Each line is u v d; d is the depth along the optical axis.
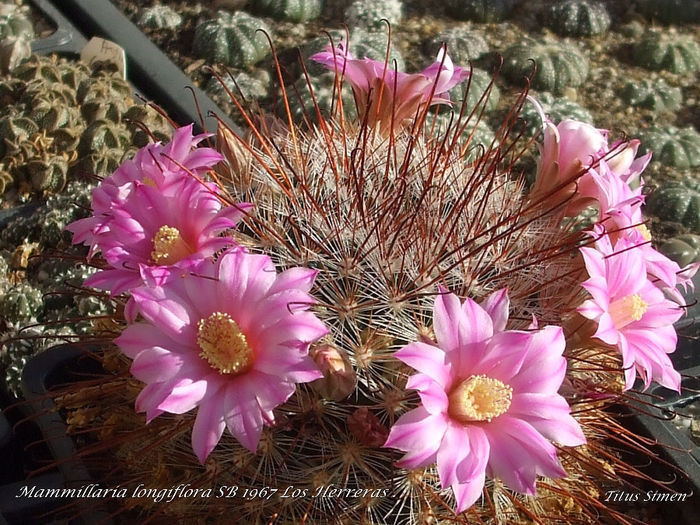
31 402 0.27
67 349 0.29
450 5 0.56
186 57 0.51
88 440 0.28
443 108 0.48
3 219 0.37
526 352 0.21
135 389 0.26
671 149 0.48
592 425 0.26
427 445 0.20
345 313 0.23
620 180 0.24
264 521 0.24
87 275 0.34
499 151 0.25
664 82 0.53
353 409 0.22
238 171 0.26
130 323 0.22
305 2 0.54
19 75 0.42
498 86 0.51
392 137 0.25
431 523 0.23
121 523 0.26
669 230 0.45
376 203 0.25
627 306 0.22
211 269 0.21
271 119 0.31
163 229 0.22
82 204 0.36
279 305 0.21
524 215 0.26
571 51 0.52
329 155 0.26
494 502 0.24
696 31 0.57
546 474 0.20
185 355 0.21
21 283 0.35
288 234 0.25
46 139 0.39
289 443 0.23
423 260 0.24
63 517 0.27
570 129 0.26
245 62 0.50
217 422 0.20
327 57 0.27
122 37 0.47
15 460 0.29
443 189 0.25
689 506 0.28
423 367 0.20
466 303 0.21
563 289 0.25
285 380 0.20
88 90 0.41
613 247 0.24
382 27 0.54
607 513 0.28
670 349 0.23
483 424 0.21
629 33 0.57
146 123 0.41
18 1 0.50
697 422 0.34
